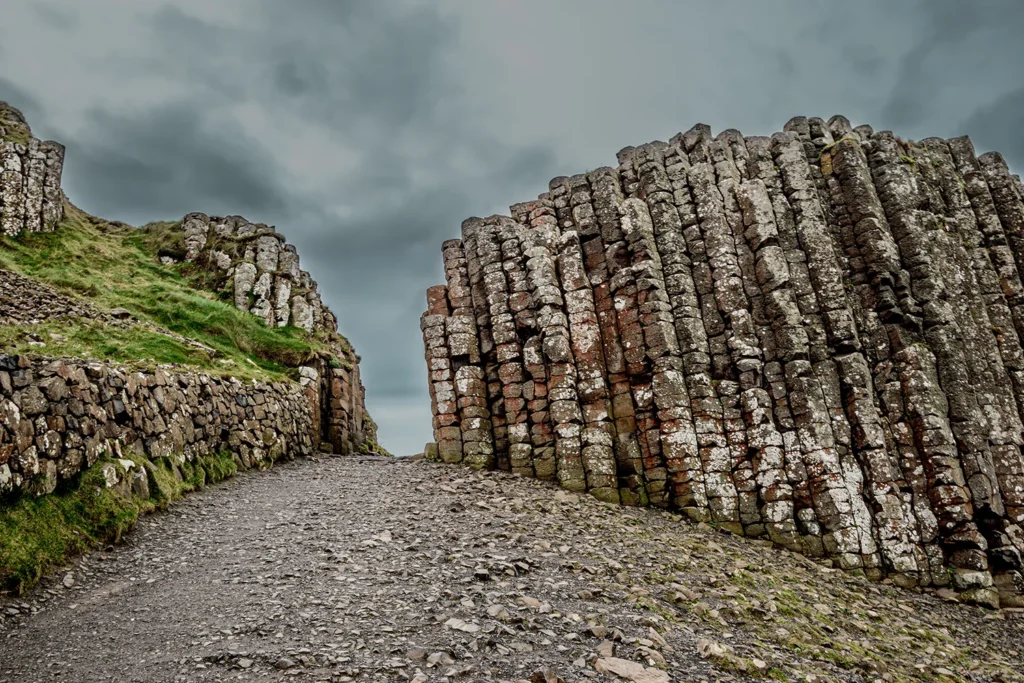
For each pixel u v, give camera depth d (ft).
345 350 112.68
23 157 110.01
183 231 122.93
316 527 41.65
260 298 104.88
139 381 48.88
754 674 25.64
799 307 60.95
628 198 68.49
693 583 37.96
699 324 61.77
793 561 49.98
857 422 55.62
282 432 71.67
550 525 46.14
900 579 50.03
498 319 66.44
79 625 27.45
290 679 21.71
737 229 64.90
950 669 33.42
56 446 36.91
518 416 63.10
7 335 59.06
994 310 62.90
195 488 50.42
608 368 62.59
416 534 40.37
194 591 31.14
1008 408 58.18
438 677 22.07
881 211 64.23
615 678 23.30
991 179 70.28
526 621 27.55
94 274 100.83
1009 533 51.98
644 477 58.29
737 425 57.52
